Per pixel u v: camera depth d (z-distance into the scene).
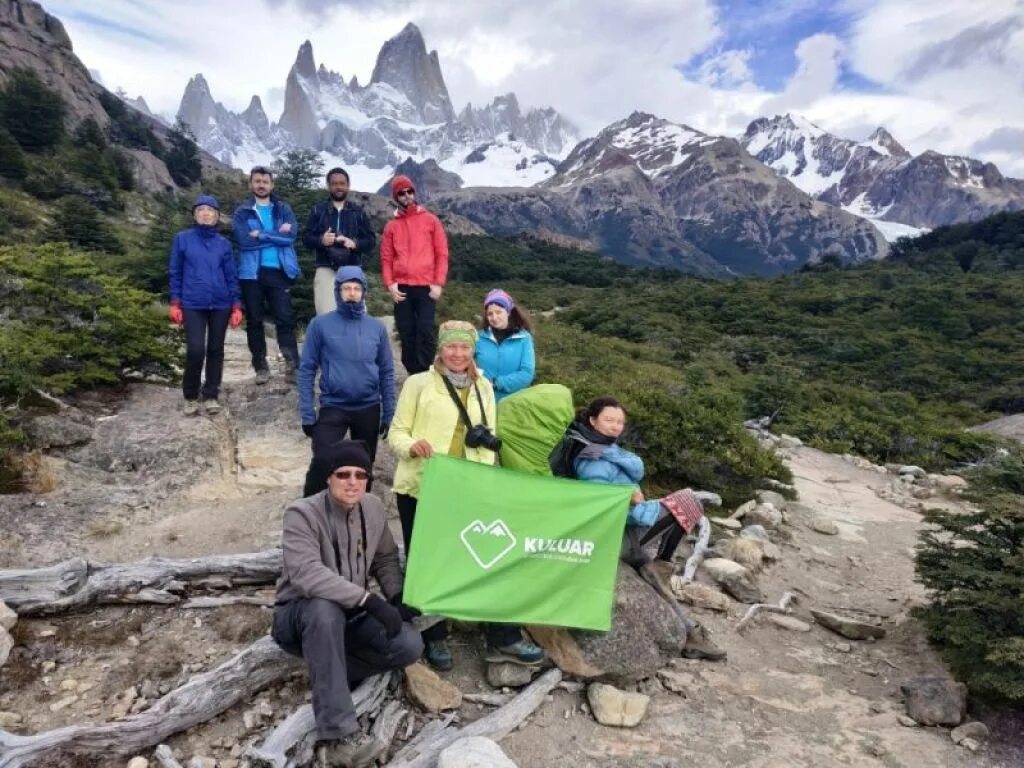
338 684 3.12
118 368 8.34
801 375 35.66
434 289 6.58
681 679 4.28
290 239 7.81
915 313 55.31
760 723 3.93
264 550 4.97
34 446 6.04
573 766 3.42
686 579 5.78
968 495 5.13
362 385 4.89
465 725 3.57
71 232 44.69
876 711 4.18
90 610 4.00
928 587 5.00
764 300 63.59
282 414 7.67
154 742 3.17
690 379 22.56
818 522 8.42
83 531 4.99
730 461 8.78
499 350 4.88
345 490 3.33
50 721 3.24
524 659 3.89
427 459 3.83
